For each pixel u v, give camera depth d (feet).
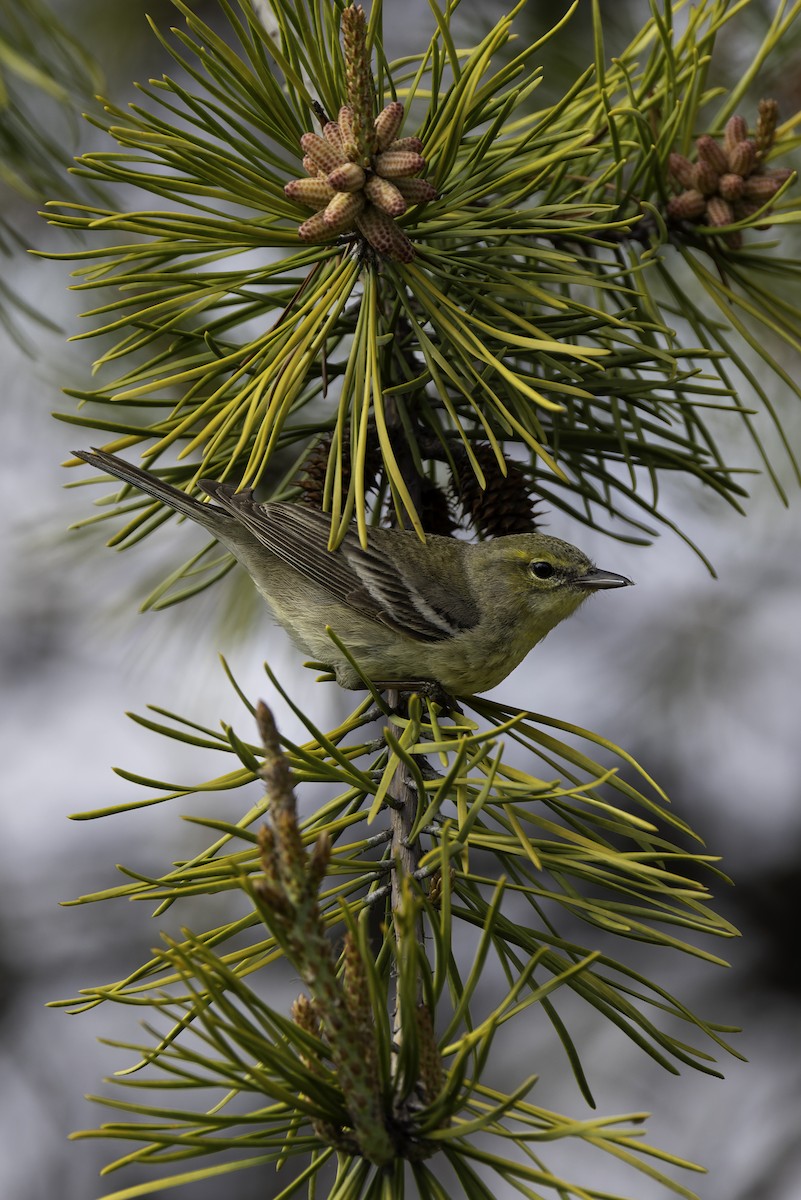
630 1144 11.85
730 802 40.34
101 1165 39.37
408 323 21.72
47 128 32.55
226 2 17.78
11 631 45.32
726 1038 38.01
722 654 39.55
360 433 16.38
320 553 25.22
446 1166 36.78
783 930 38.73
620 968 15.81
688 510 35.81
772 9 32.24
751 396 33.91
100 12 37.73
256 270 18.29
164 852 43.14
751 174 22.27
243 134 18.58
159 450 16.83
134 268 18.95
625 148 22.11
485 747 15.16
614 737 39.81
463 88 17.95
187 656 33.53
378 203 17.17
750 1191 36.11
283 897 11.55
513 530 22.89
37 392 35.04
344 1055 11.82
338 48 18.29
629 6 34.68
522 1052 38.40
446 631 25.55
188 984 12.31
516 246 19.19
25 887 43.24
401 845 16.93
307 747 18.40
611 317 18.19
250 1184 38.37
